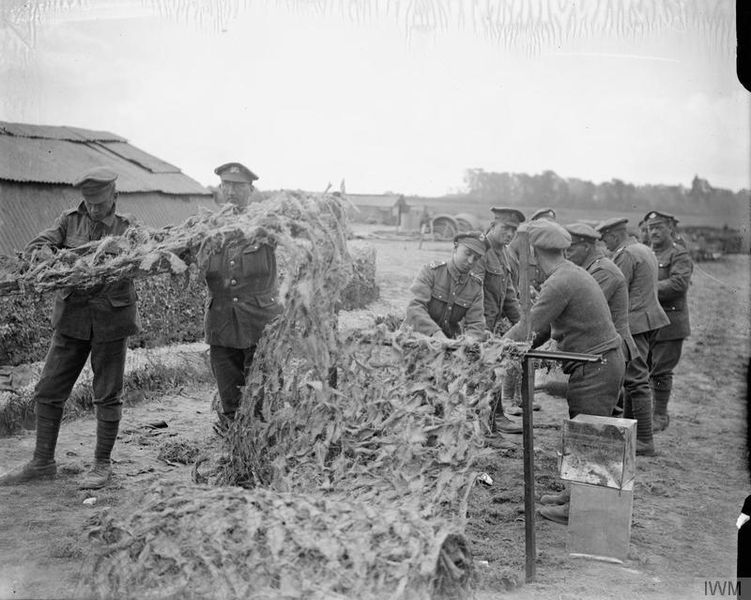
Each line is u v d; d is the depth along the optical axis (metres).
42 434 4.78
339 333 3.66
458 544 2.93
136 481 4.75
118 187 7.23
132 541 2.93
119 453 5.34
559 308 4.41
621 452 3.82
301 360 3.78
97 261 4.05
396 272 9.68
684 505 4.84
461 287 5.40
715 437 6.65
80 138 7.68
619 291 5.52
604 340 4.41
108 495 4.51
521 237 5.00
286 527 2.87
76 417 6.09
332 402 3.60
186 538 2.89
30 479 4.75
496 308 6.18
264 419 3.74
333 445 3.56
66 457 5.19
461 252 5.34
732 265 9.50
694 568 3.83
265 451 3.69
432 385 3.53
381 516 2.96
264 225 3.40
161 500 3.07
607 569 3.79
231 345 4.74
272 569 2.74
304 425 3.63
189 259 3.81
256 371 3.82
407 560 2.72
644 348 6.38
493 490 4.94
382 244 11.13
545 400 7.68
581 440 3.90
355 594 2.65
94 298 4.61
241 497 3.04
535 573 3.63
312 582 2.69
